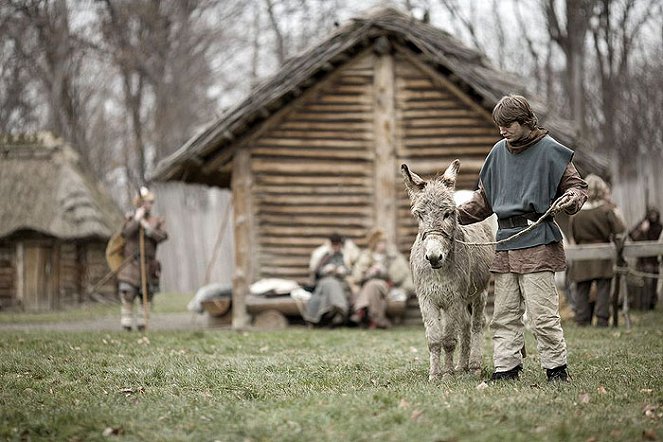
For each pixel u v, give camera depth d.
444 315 8.24
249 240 16.39
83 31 31.52
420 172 16.38
